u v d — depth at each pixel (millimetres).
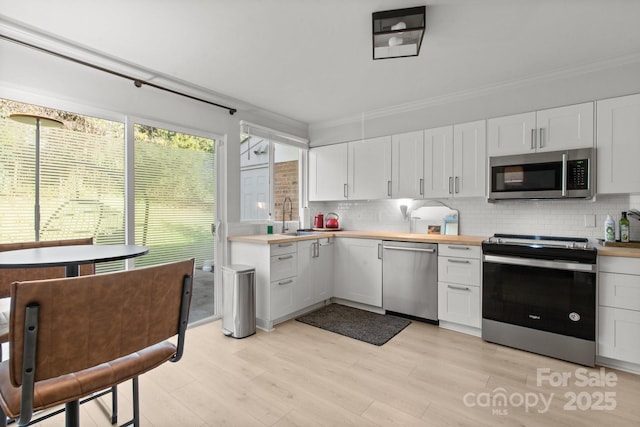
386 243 3383
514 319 2613
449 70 2732
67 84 2332
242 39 2209
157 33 2125
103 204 2559
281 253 3150
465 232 3475
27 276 1812
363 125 3990
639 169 2387
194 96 3111
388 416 1757
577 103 2686
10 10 1855
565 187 2621
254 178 3896
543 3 1833
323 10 1886
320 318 3342
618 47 2355
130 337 1019
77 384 1037
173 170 3018
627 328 2199
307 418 1743
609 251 2256
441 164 3316
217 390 2014
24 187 2166
